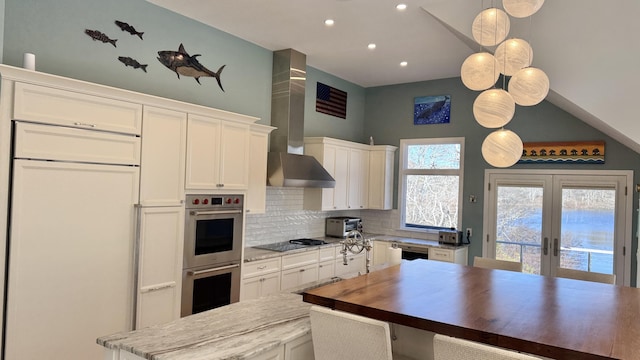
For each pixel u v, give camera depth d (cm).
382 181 666
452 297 243
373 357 187
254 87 516
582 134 543
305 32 471
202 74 452
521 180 588
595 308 230
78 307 304
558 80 405
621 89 386
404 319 205
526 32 414
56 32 335
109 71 370
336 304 227
